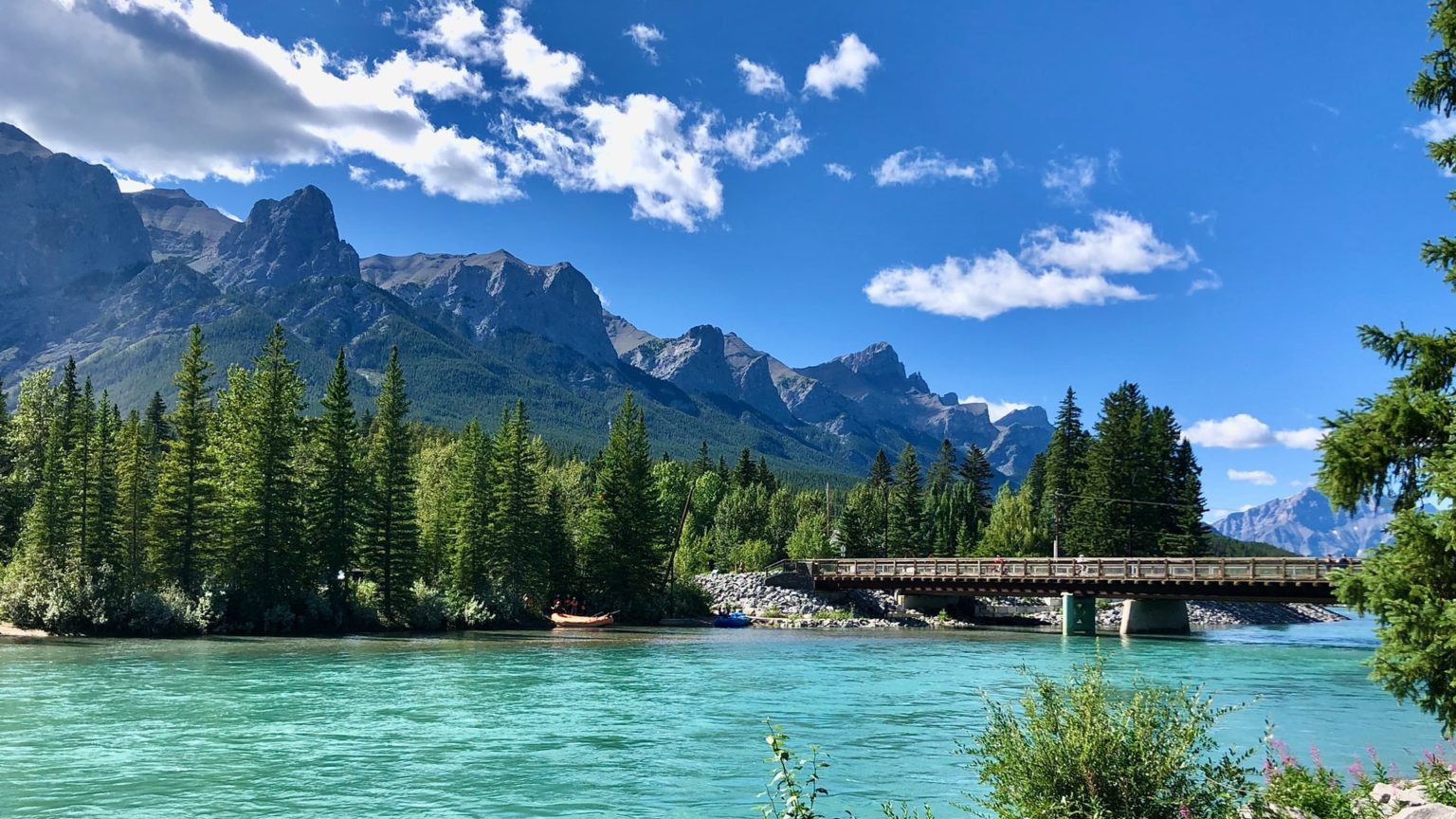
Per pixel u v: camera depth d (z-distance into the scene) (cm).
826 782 1875
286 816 1627
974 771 1973
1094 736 998
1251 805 1129
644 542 8038
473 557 7319
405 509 6931
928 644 5566
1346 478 1088
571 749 2209
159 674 3541
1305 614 10750
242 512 6219
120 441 6931
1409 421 1060
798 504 14638
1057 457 11081
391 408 7031
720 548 11588
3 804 1678
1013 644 5625
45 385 10150
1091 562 6569
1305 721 2597
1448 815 1089
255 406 6481
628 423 8319
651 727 2509
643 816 1641
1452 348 1096
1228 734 2394
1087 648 5294
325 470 6781
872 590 8594
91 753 2100
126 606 5562
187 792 1767
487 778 1916
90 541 6134
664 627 7238
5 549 6988
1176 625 7062
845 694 3186
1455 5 1127
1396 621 1015
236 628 5900
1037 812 976
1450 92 1146
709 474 14738
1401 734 2389
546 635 6169
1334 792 1184
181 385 6325
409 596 6712
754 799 1758
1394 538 1078
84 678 3409
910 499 12394
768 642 5650
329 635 5934
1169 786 1005
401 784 1858
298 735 2348
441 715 2688
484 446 8500
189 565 6112
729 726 2527
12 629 5294
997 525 10712
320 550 6594
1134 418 9406
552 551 7988
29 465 8619
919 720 2628
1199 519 9319
